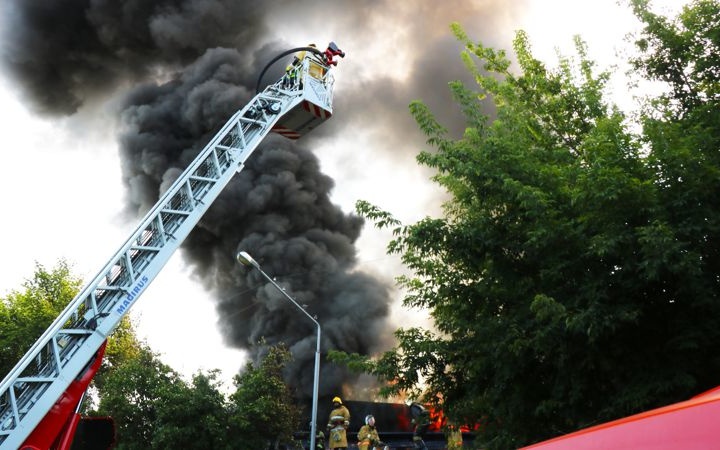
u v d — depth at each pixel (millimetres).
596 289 7312
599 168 7129
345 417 15391
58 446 8742
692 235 6742
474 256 8711
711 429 912
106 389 23578
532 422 8406
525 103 11273
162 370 23953
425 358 9023
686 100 9094
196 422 21719
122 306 9914
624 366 7152
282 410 23734
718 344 6738
